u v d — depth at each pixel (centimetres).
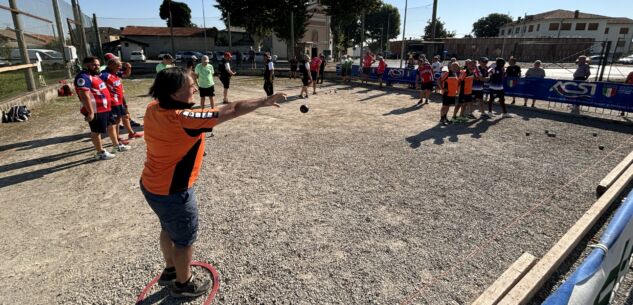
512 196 455
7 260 325
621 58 3762
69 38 1686
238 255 328
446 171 543
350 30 6341
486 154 626
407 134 765
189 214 239
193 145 222
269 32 3941
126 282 293
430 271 306
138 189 479
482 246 343
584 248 345
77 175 532
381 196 454
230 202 438
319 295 277
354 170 548
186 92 210
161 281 286
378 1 3472
